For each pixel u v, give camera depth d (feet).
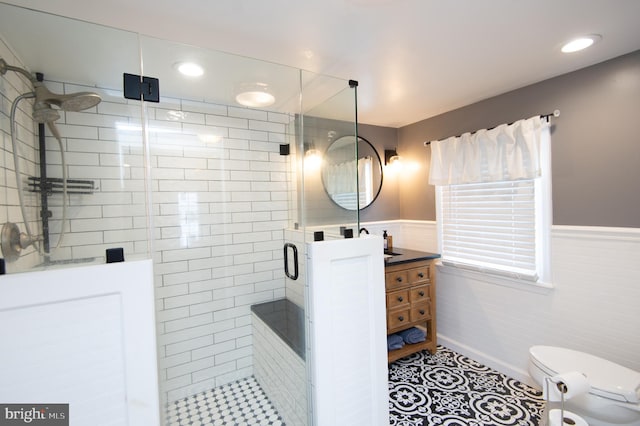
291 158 6.90
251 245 7.09
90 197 4.61
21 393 2.72
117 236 4.76
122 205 4.86
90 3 3.45
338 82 5.53
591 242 5.68
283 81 5.50
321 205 5.94
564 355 5.29
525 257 6.75
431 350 8.09
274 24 4.00
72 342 2.90
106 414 3.05
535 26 4.17
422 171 9.16
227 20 3.88
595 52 5.04
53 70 4.17
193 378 6.49
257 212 7.13
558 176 6.09
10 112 3.63
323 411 4.26
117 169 4.84
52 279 2.83
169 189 6.20
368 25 4.05
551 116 6.09
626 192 5.22
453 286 8.38
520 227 6.84
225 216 6.83
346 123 5.47
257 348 6.89
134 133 4.93
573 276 5.95
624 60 5.13
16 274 2.76
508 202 7.07
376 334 4.79
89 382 2.97
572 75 5.79
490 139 6.93
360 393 4.62
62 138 4.35
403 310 7.59
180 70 4.95
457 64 5.38
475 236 7.84
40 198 4.05
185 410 6.01
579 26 4.20
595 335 5.67
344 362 4.47
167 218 6.21
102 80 4.55
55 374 2.84
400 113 8.39
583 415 4.54
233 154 6.84
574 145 5.83
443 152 8.14
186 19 3.84
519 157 6.42
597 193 5.56
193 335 6.54
